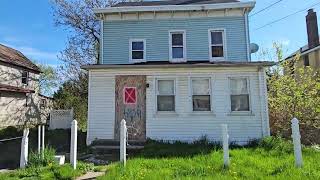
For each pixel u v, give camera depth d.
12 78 29.23
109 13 18.89
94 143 15.12
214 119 15.57
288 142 13.26
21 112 28.41
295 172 8.19
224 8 18.62
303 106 18.92
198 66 15.59
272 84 20.58
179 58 18.78
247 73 15.77
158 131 15.57
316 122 18.64
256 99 15.62
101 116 15.70
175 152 12.19
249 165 9.48
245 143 15.26
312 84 19.69
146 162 9.94
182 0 20.94
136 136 15.57
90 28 29.25
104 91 15.84
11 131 22.42
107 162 12.01
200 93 15.85
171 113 15.67
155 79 15.87
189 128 15.55
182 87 15.81
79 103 30.80
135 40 18.95
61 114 22.03
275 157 10.85
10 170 10.23
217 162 9.70
